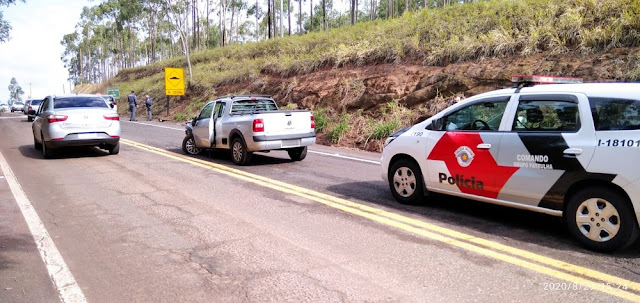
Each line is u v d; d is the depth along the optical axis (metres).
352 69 19.75
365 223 5.78
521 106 5.46
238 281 4.04
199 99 29.41
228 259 4.57
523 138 5.27
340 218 6.02
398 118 15.05
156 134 18.62
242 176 9.20
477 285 3.92
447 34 17.55
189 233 5.42
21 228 5.66
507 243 4.99
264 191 7.74
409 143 6.63
